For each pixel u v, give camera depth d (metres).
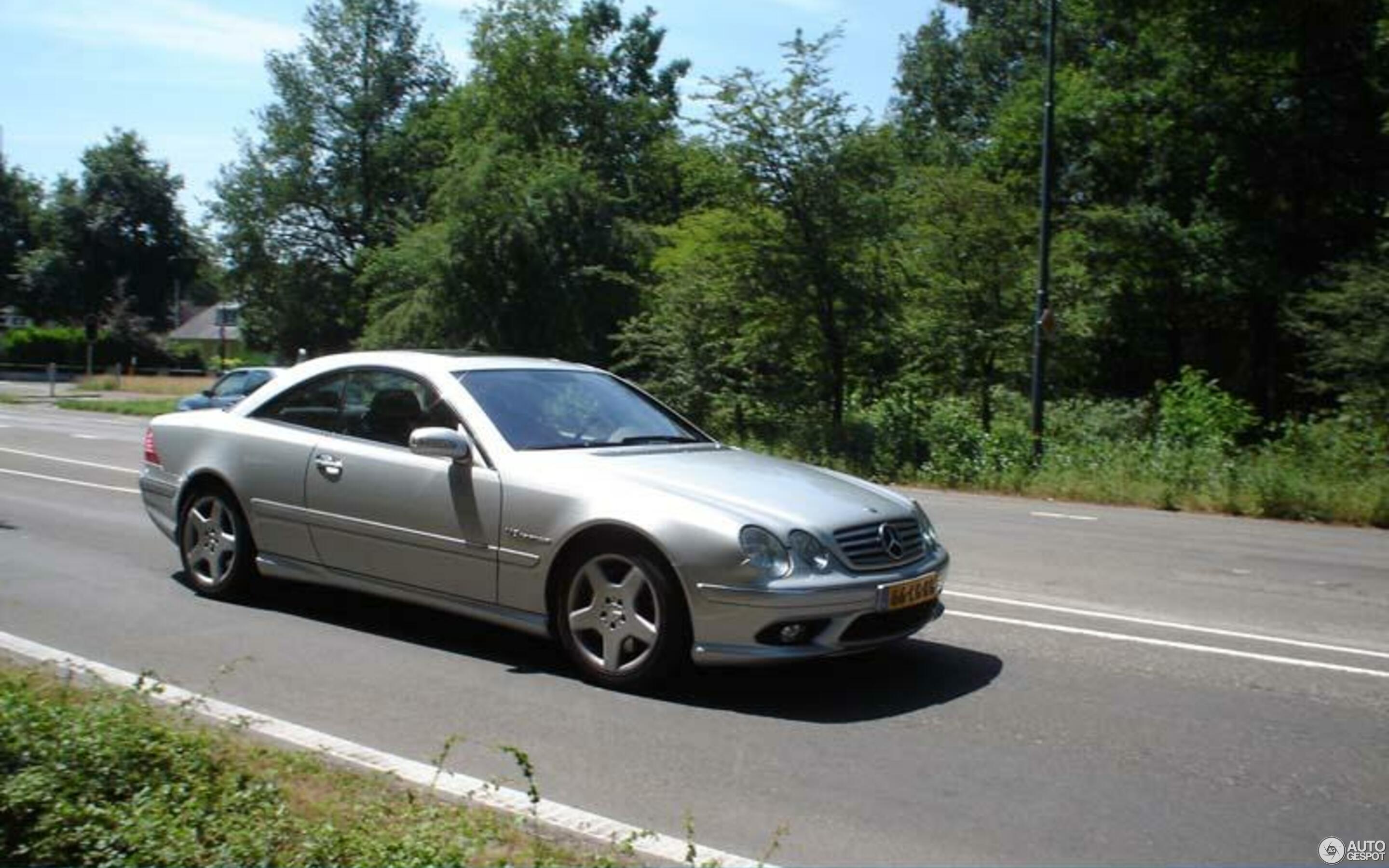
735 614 5.54
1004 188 23.80
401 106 55.88
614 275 30.72
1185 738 5.41
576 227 33.84
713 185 23.16
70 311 83.12
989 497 18.16
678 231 25.55
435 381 6.83
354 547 6.86
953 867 3.98
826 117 22.52
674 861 3.91
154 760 4.15
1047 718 5.66
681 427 7.27
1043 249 20.20
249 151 54.69
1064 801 4.61
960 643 7.13
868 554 5.84
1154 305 33.69
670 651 5.72
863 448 21.36
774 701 5.82
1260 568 10.80
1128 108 33.72
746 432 24.91
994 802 4.58
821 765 4.94
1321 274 29.86
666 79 51.81
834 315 23.20
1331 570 10.82
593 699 5.77
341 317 55.00
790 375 24.44
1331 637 7.67
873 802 4.55
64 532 10.48
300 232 55.47
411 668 6.25
